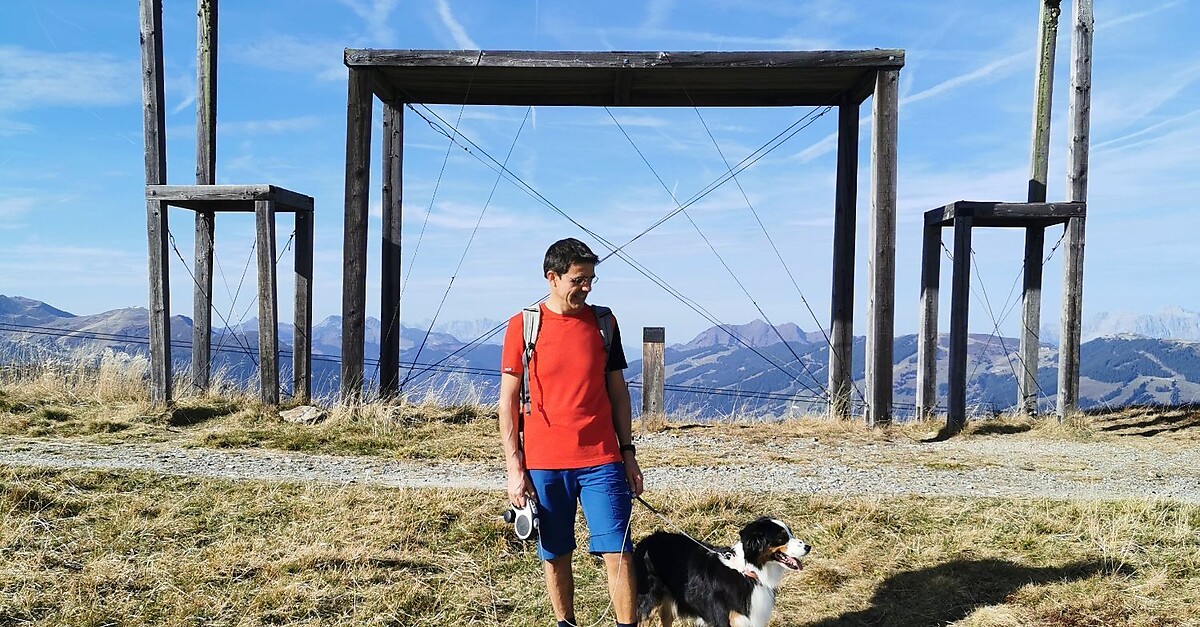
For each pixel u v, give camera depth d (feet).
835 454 32.17
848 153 43.27
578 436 13.87
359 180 39.06
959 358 37.60
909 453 32.45
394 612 17.20
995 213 37.76
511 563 19.83
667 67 38.29
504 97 44.29
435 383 40.86
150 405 36.32
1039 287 41.27
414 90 43.06
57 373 41.65
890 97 37.96
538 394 13.92
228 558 19.11
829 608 17.89
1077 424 37.63
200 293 42.24
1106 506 22.82
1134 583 18.31
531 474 13.98
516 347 13.96
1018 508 23.11
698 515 22.54
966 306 37.55
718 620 15.15
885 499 24.00
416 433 33.99
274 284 38.04
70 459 26.37
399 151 42.68
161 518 21.36
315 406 37.86
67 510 21.59
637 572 16.08
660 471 28.12
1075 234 38.09
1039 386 41.42
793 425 39.37
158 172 39.32
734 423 40.09
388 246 42.19
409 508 22.18
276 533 20.76
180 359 46.96
